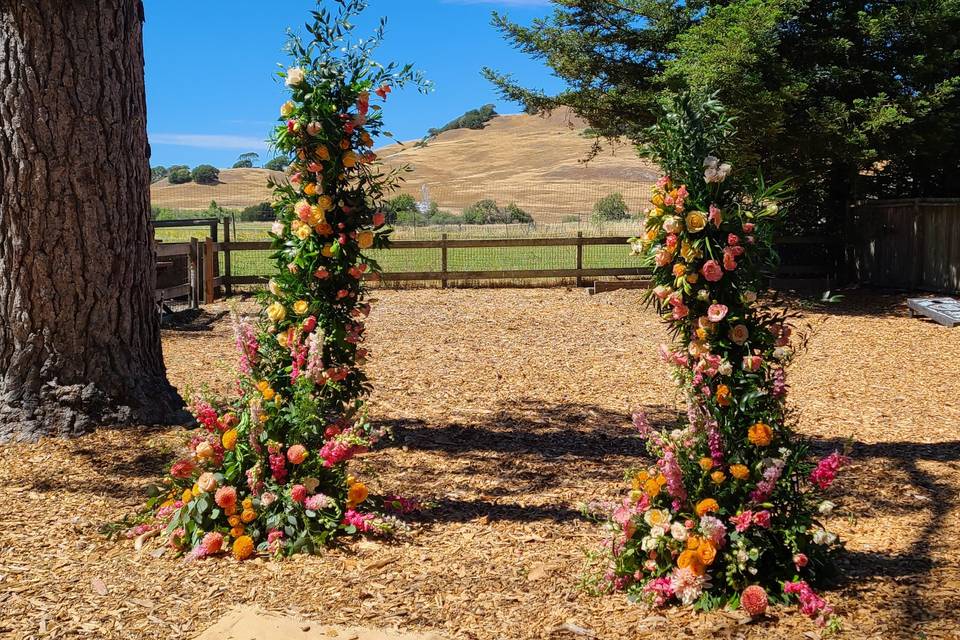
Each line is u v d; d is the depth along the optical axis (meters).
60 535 4.20
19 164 5.57
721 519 3.43
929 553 3.91
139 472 5.14
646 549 3.36
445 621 3.26
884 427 6.41
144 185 6.18
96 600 3.48
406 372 8.48
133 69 6.04
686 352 3.57
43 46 5.55
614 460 5.64
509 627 3.20
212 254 14.68
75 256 5.73
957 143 15.29
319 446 4.24
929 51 14.77
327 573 3.74
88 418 5.76
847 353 9.67
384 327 11.66
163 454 5.44
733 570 3.27
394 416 6.73
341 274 4.40
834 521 4.42
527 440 6.11
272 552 3.96
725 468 3.47
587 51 16.20
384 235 4.50
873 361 9.16
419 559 3.90
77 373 5.79
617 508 3.54
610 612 3.31
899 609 3.26
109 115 5.83
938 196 16.73
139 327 6.10
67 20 5.61
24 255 5.63
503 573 3.73
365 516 4.16
